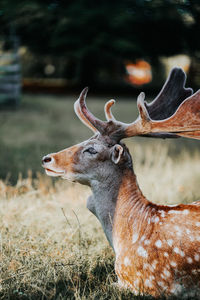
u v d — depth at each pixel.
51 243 5.13
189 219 3.77
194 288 3.61
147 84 37.66
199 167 8.82
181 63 41.31
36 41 29.53
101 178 4.13
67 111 19.25
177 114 4.09
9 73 22.00
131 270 3.86
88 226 5.69
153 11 28.14
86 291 4.19
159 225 3.84
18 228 5.50
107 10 27.52
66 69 35.47
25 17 28.31
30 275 4.38
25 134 12.77
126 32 28.52
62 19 27.53
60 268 4.55
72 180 4.21
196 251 3.60
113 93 30.39
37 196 6.85
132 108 20.94
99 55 28.66
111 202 4.13
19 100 21.17
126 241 3.97
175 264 3.65
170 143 12.07
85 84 32.41
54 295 3.97
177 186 7.46
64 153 4.18
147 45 29.73
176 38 29.47
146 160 9.09
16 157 9.47
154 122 4.11
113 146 4.11
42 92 29.39
